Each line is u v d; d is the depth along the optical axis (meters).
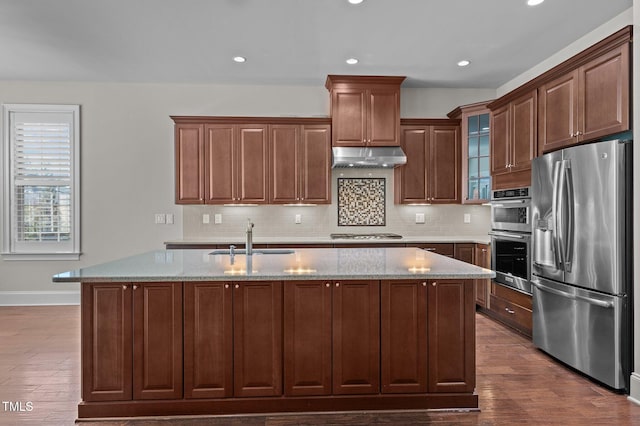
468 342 2.42
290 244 4.67
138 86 5.14
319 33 3.66
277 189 4.87
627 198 2.63
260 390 2.36
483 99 5.39
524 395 2.64
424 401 2.42
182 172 4.82
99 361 2.30
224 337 2.34
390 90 4.81
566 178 3.01
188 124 4.82
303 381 2.38
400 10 3.24
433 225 5.39
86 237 5.14
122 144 5.15
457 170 5.09
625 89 2.69
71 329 4.04
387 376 2.40
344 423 2.28
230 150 4.84
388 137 4.81
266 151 4.86
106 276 2.09
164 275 2.11
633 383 2.58
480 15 3.33
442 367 2.42
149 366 2.31
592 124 2.97
